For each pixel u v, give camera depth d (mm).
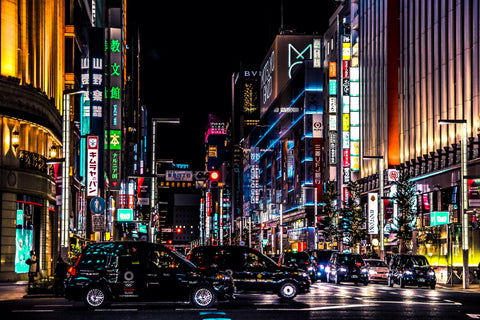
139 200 58344
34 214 49781
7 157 44812
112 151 80188
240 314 20562
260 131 172125
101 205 36250
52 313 21109
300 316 19844
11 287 38562
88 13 75250
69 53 60531
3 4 44344
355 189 73688
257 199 161500
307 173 113812
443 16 62938
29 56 48281
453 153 58656
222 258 26922
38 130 49500
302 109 116688
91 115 71875
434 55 65312
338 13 101375
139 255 23344
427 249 50969
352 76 91000
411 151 71438
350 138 89562
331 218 88375
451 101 60781
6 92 43625
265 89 174125
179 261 23469
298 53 160000
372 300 27391
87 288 23047
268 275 26812
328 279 47062
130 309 22781
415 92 70500
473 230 47688
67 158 34688
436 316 19906
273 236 151625
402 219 58469
